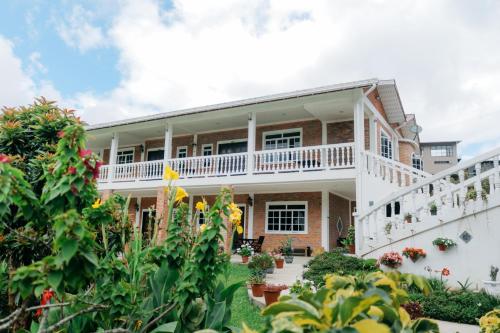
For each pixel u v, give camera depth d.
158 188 16.00
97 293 2.58
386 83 14.61
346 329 1.29
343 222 17.33
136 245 3.46
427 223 8.61
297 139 16.86
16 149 3.99
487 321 2.92
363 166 12.18
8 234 3.19
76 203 2.29
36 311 3.23
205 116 15.88
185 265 3.17
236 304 7.04
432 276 8.30
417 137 21.66
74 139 2.23
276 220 16.70
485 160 8.02
